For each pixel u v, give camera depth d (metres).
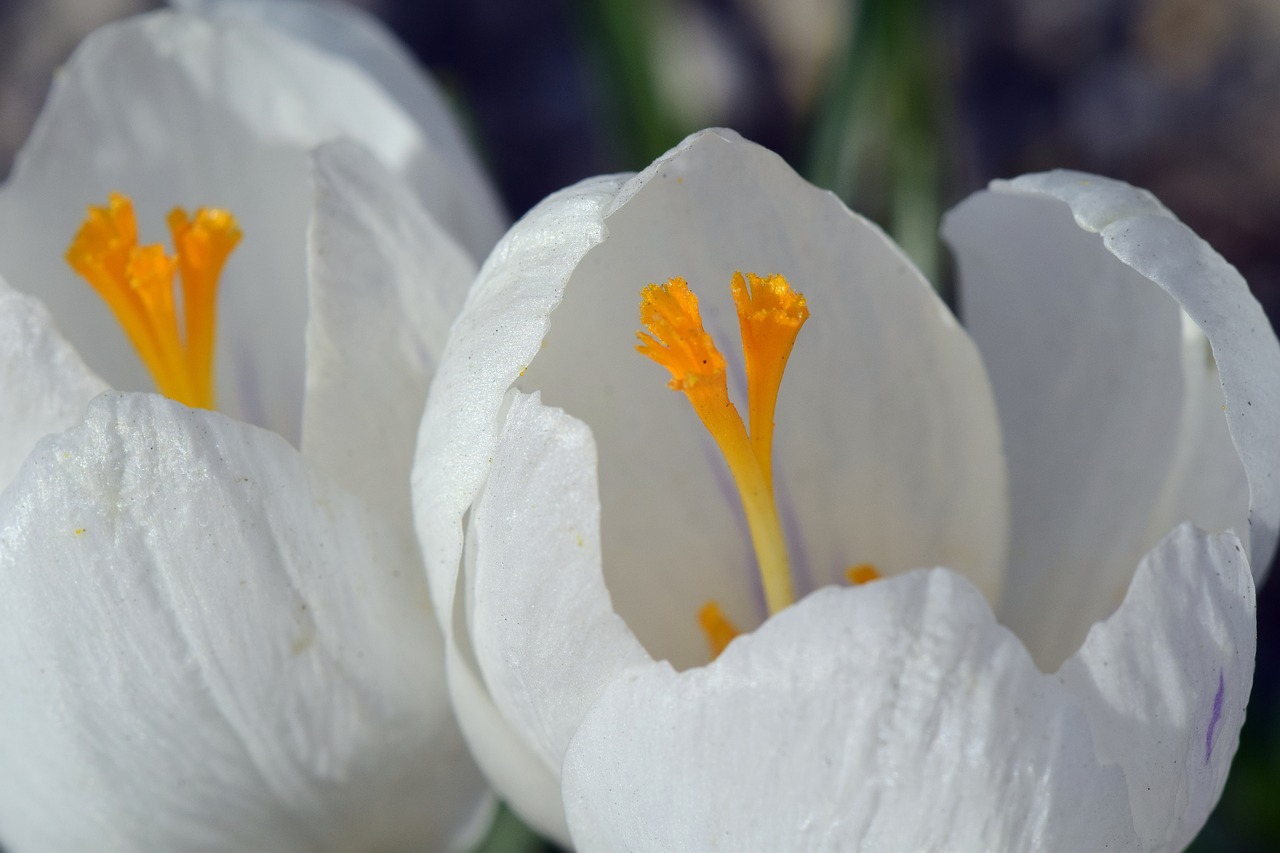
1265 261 0.29
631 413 0.20
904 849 0.18
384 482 0.20
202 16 0.21
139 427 0.19
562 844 0.20
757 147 0.19
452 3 0.34
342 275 0.20
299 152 0.21
